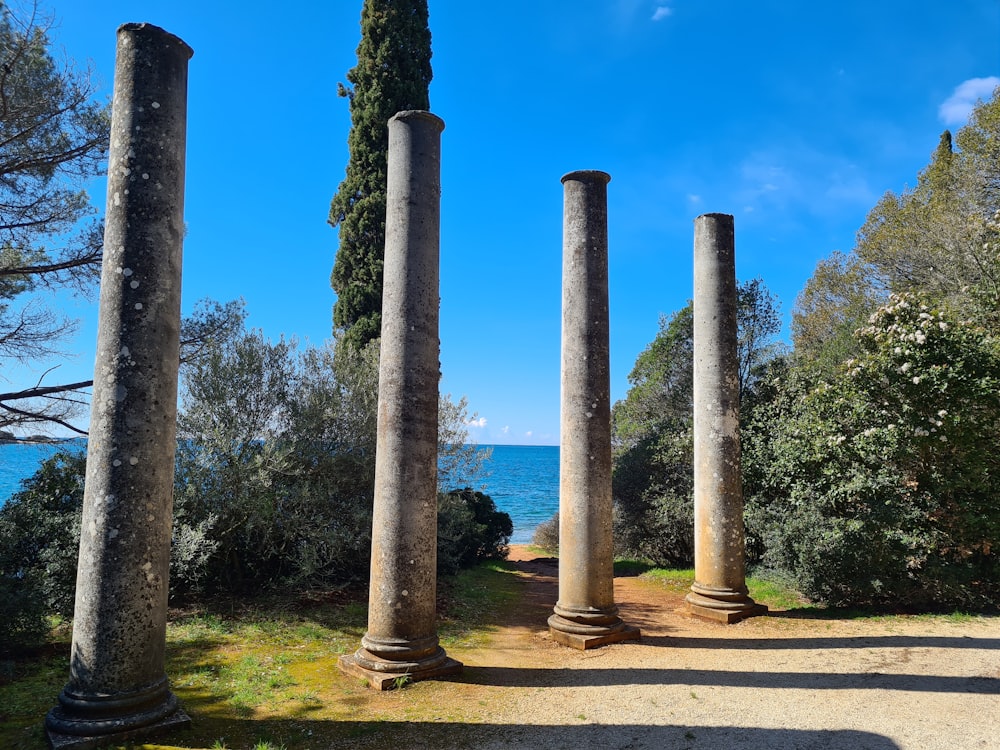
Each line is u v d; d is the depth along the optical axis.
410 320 7.29
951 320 11.12
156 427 5.45
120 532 5.20
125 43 5.75
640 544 17.95
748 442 14.07
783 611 10.80
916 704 6.22
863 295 23.75
